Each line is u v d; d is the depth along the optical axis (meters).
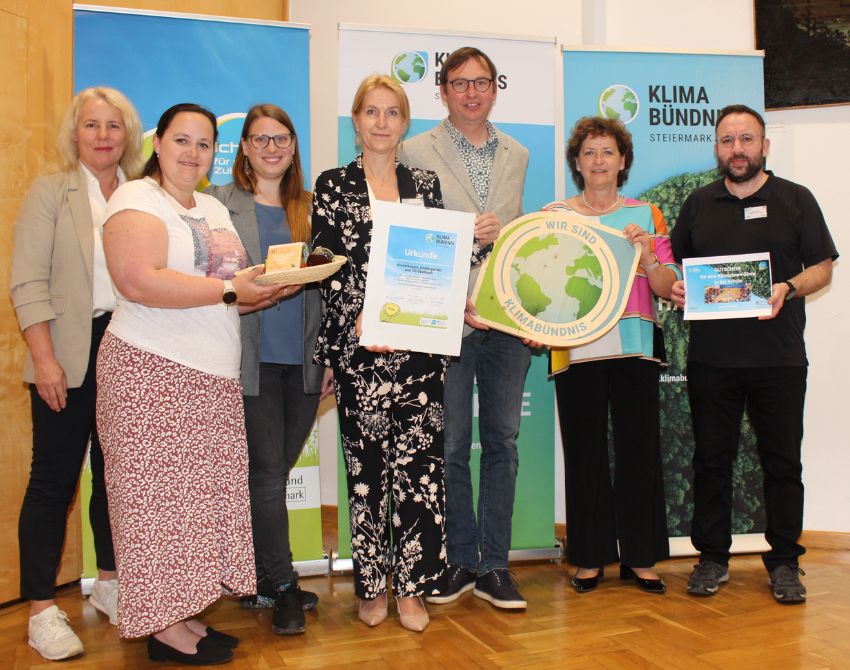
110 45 2.92
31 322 2.22
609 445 3.23
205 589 1.98
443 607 2.63
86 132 2.33
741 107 2.77
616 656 2.17
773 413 2.73
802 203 2.75
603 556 2.81
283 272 1.93
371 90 2.36
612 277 2.64
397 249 2.29
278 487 2.48
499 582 2.62
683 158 3.28
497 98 3.18
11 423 2.79
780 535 2.72
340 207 2.35
